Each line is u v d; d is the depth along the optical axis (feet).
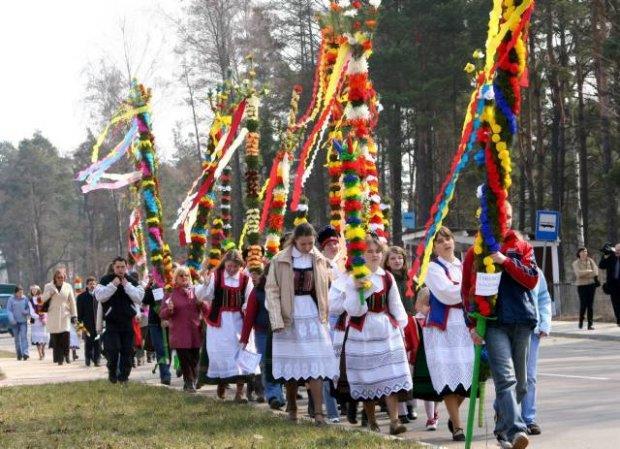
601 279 122.21
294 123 58.08
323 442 35.14
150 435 39.04
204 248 60.90
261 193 60.03
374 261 40.04
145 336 77.71
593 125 184.55
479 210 32.04
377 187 51.44
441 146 204.13
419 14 158.30
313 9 184.14
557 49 172.35
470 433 32.68
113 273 61.72
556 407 45.14
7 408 51.03
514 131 32.17
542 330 37.88
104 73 197.77
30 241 437.58
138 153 64.18
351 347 39.91
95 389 58.44
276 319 41.16
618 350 74.79
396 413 39.68
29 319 110.01
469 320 32.24
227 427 40.24
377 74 157.58
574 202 215.92
